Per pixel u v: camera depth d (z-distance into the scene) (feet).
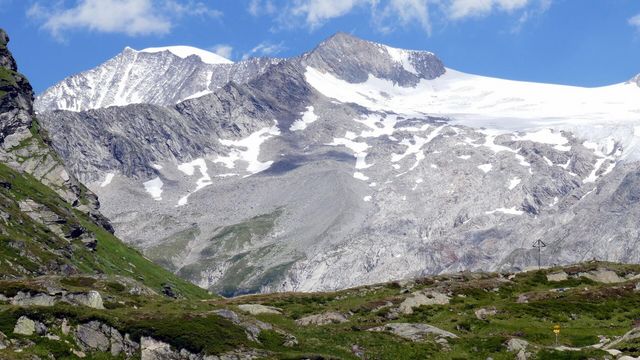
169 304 385.70
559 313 412.57
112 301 366.43
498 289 477.36
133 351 301.02
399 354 342.44
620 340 348.38
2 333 291.17
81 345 297.94
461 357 342.03
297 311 425.69
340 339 354.95
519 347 342.85
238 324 331.36
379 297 459.32
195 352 302.04
